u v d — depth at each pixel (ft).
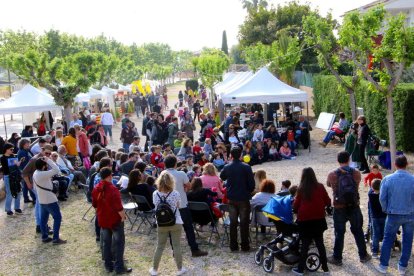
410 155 45.80
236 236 25.49
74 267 25.13
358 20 41.68
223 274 22.81
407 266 22.04
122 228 23.59
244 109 83.66
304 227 21.29
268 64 93.15
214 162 47.50
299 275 21.71
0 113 63.67
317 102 85.30
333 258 22.88
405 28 38.99
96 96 102.37
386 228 21.11
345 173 21.84
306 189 21.08
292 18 140.05
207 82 132.77
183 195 24.61
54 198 28.45
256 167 48.78
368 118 54.24
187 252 26.12
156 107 80.38
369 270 21.98
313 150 55.98
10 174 35.35
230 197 24.85
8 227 32.99
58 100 78.43
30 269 25.22
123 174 37.50
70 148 46.06
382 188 20.84
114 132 88.43
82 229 31.68
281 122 66.03
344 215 22.02
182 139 52.54
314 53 114.83
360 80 57.16
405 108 45.91
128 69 178.70
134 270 24.09
